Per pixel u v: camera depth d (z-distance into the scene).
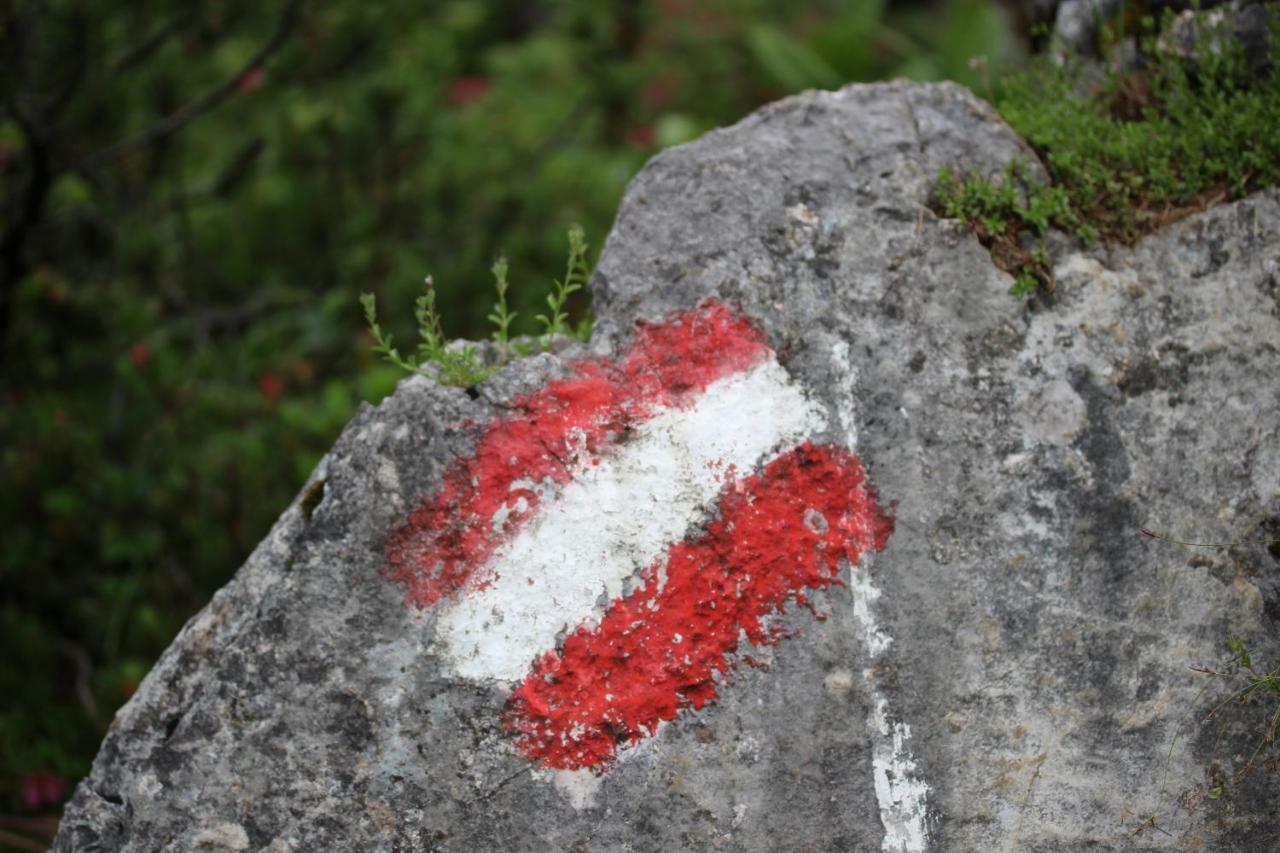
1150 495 1.46
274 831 1.42
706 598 1.43
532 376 1.44
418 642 1.43
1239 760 1.46
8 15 1.87
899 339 1.46
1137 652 1.45
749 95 2.90
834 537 1.44
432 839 1.42
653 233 1.47
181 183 2.20
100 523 1.87
